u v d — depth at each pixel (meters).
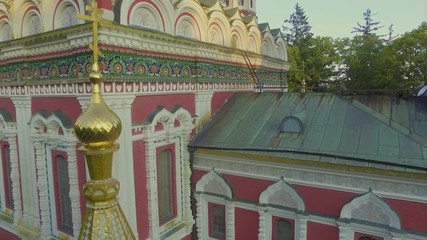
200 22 13.86
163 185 12.46
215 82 14.90
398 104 13.71
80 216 11.05
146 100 11.20
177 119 12.81
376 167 9.70
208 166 13.10
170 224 12.67
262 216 11.79
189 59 13.13
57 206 12.20
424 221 9.25
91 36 9.24
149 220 11.50
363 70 43.75
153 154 11.45
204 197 13.34
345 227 10.29
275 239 11.95
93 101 4.50
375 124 11.34
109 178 4.37
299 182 11.15
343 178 10.36
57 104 11.27
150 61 11.17
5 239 14.78
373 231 9.98
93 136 4.23
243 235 12.47
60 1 10.76
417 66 38.44
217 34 15.45
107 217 4.07
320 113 12.83
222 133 13.52
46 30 10.81
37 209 12.76
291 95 14.77
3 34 13.16
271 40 20.61
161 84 11.77
